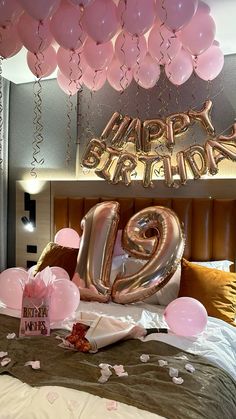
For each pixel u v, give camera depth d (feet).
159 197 9.16
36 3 4.99
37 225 10.96
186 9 5.32
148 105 9.41
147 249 7.23
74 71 7.25
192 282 6.88
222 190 8.54
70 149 10.65
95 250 7.60
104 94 10.00
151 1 5.46
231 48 8.34
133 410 3.50
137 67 7.60
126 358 4.72
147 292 6.79
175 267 6.86
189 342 5.32
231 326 6.20
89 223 7.90
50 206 10.75
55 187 10.66
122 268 8.12
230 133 8.56
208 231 8.45
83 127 10.38
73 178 10.62
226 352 5.33
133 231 7.45
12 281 6.68
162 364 4.48
